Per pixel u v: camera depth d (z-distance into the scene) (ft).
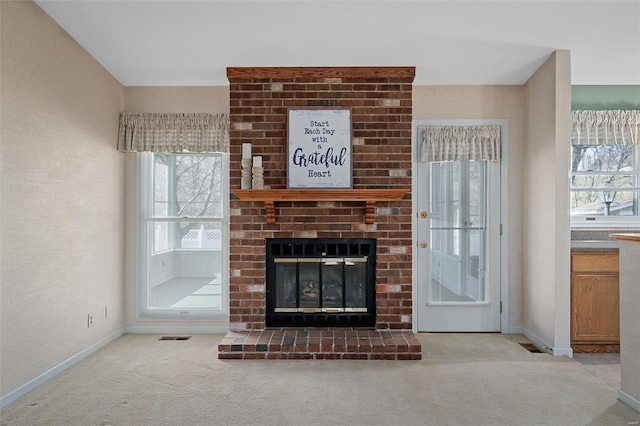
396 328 12.94
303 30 10.50
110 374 10.64
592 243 12.66
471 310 14.47
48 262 10.20
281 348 11.75
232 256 13.03
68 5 9.50
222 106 14.38
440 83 14.24
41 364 9.98
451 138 14.28
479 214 14.61
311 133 12.76
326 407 8.87
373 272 13.17
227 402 9.09
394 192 12.31
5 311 8.82
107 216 13.23
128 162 14.49
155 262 14.82
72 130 11.21
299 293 13.19
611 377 10.57
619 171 14.74
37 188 9.78
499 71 13.20
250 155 12.71
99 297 12.68
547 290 12.51
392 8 9.49
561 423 8.21
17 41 9.06
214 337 13.89
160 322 14.46
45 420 8.28
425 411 8.70
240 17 9.89
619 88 14.69
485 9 9.52
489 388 9.82
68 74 10.98
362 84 12.89
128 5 9.42
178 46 11.44
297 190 12.24
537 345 13.04
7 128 8.80
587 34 10.77
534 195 13.39
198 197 14.83
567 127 11.87
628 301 9.05
